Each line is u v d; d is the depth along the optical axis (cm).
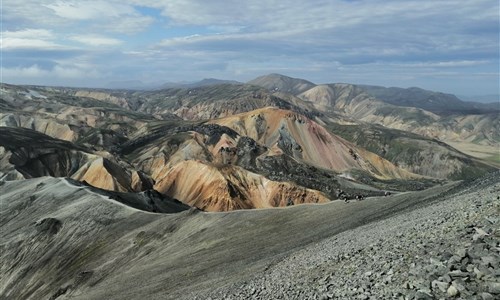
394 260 1781
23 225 8744
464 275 1305
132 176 17350
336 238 3409
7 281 7212
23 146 17425
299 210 5994
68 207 8869
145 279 4975
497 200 2064
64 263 7181
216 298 2711
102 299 4734
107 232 7688
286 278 2455
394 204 4747
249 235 5509
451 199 3192
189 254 5562
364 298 1505
